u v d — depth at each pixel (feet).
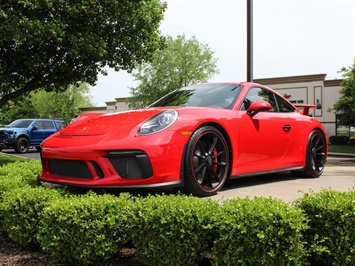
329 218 6.12
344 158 57.93
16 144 55.67
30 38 31.89
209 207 6.43
